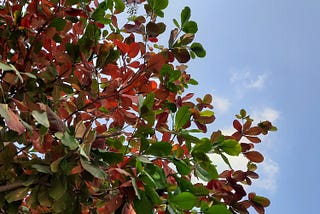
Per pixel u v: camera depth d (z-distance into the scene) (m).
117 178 1.42
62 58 1.68
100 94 1.73
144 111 1.60
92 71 1.67
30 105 1.41
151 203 1.33
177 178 1.49
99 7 1.88
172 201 1.35
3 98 1.48
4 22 1.83
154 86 1.83
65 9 1.84
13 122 1.19
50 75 1.71
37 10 1.79
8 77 1.54
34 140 1.43
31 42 1.77
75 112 1.72
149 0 1.96
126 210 1.37
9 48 1.80
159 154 1.45
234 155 1.68
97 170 1.28
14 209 1.41
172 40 1.86
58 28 1.76
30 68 1.69
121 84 1.70
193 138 1.63
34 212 1.67
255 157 1.97
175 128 1.67
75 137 1.38
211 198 1.74
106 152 1.41
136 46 1.72
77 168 1.31
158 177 1.41
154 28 1.87
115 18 2.17
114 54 1.69
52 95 1.73
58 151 1.37
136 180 1.36
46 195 1.35
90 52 1.72
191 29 1.86
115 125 1.98
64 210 1.39
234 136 2.05
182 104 2.01
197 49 1.87
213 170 1.59
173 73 1.79
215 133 1.70
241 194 1.86
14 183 1.34
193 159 1.63
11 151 1.47
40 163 1.41
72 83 1.71
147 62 1.72
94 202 1.67
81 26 2.14
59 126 1.39
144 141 1.45
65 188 1.30
